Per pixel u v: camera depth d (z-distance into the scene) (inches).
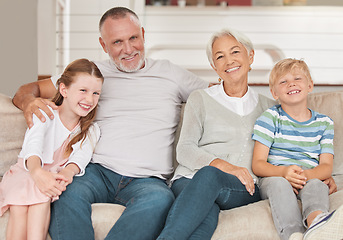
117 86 82.6
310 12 177.8
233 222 62.1
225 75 77.3
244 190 66.7
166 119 80.8
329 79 175.6
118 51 80.9
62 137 74.5
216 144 75.9
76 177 69.8
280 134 75.5
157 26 179.8
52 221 61.4
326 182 71.9
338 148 81.2
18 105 79.1
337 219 52.0
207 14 179.2
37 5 140.4
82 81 73.2
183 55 179.8
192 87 85.9
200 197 59.5
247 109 78.2
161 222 62.3
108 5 170.9
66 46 169.6
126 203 68.9
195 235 58.9
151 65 84.4
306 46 178.4
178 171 74.7
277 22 178.9
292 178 67.1
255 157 73.2
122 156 76.4
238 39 77.6
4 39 129.5
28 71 137.9
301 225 59.8
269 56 179.6
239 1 240.7
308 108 83.0
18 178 64.9
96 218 63.4
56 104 76.4
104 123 80.1
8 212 63.1
